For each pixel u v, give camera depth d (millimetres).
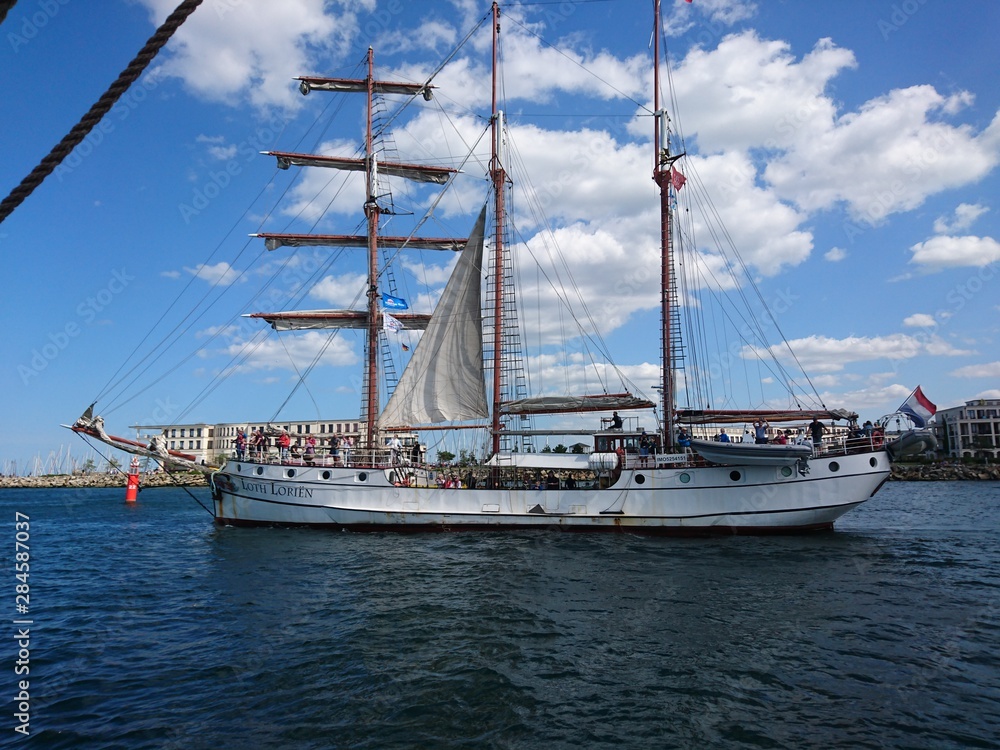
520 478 36750
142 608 19703
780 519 32062
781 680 12758
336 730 10695
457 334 40344
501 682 12688
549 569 24031
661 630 16156
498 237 40438
